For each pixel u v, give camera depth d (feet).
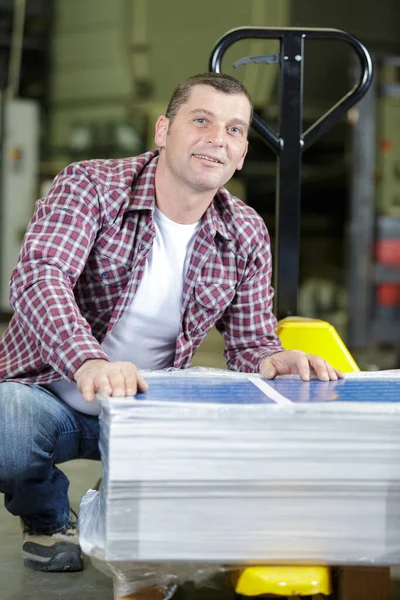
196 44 30.32
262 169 38.06
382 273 20.97
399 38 27.07
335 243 42.50
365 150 20.49
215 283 6.54
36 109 27.61
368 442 4.55
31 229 5.98
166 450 4.48
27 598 6.19
